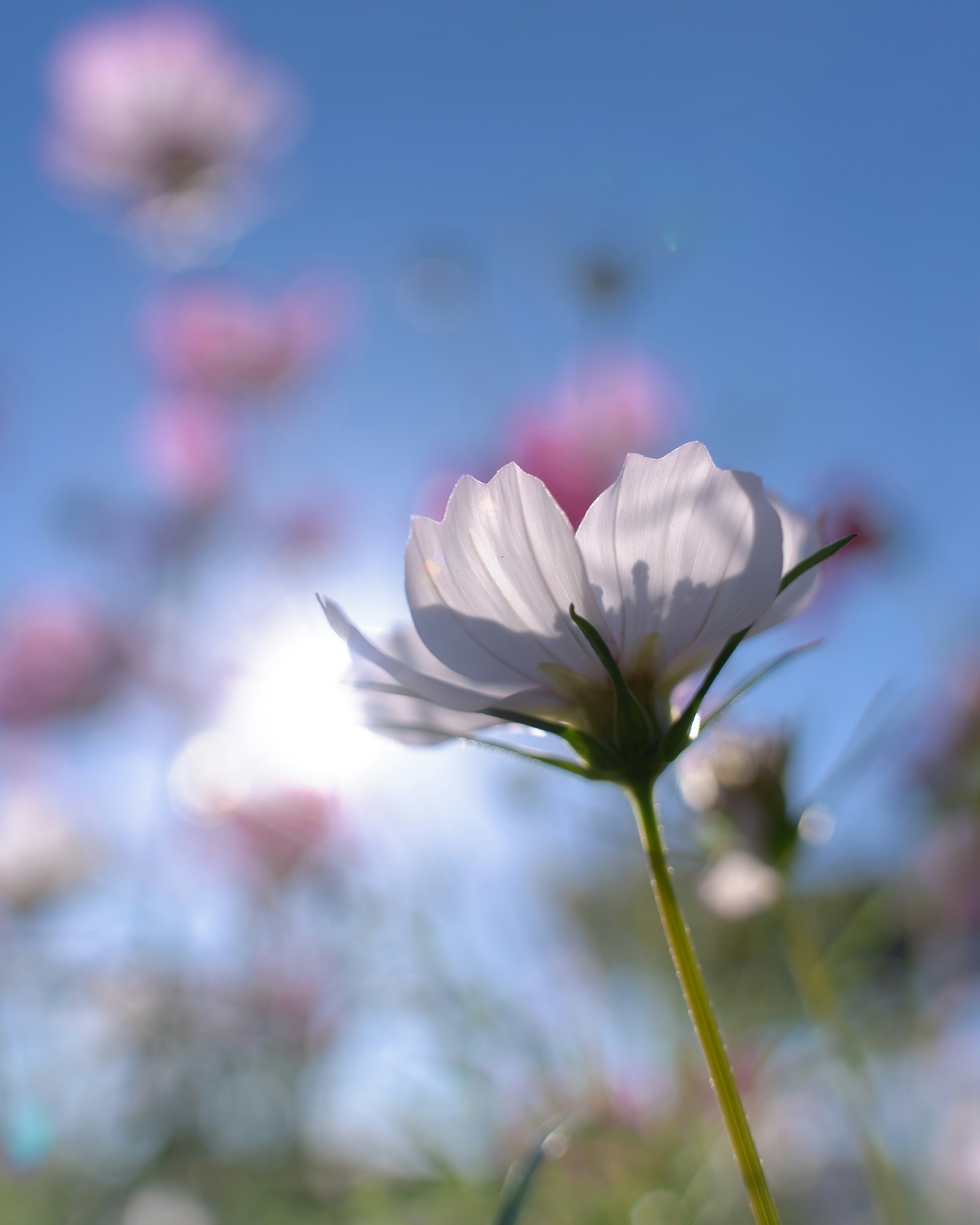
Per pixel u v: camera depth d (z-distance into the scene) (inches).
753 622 9.9
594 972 21.4
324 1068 24.9
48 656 28.3
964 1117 18.8
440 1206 19.8
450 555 10.0
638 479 9.9
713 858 14.4
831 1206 18.4
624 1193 18.0
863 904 17.3
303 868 25.9
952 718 21.3
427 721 10.6
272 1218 23.3
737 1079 18.4
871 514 22.2
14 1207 25.3
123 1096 26.3
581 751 10.0
